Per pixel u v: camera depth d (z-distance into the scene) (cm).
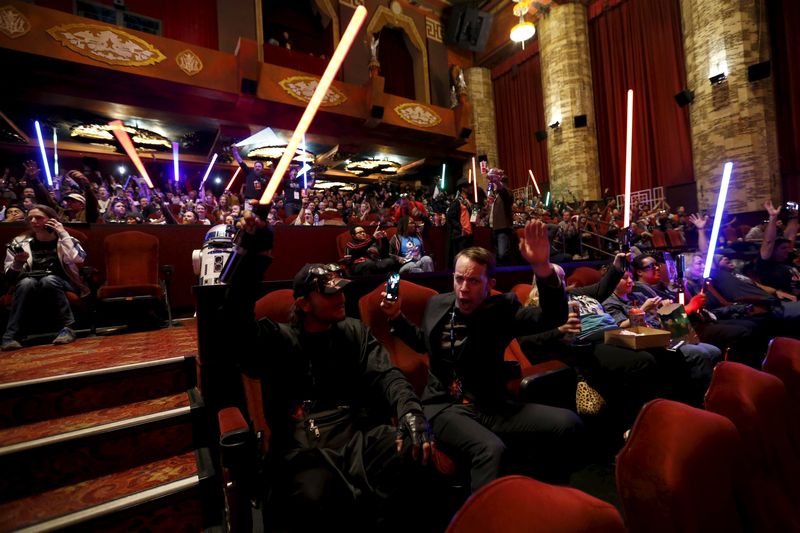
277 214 765
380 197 1370
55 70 885
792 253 501
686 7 1111
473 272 177
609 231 866
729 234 890
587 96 1395
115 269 398
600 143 1419
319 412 170
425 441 145
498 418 175
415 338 201
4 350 283
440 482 160
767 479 96
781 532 88
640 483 76
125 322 399
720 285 360
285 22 1416
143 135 1146
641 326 244
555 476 170
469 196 995
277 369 169
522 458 178
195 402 206
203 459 184
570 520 50
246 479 130
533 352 251
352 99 1229
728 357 324
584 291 284
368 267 537
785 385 138
